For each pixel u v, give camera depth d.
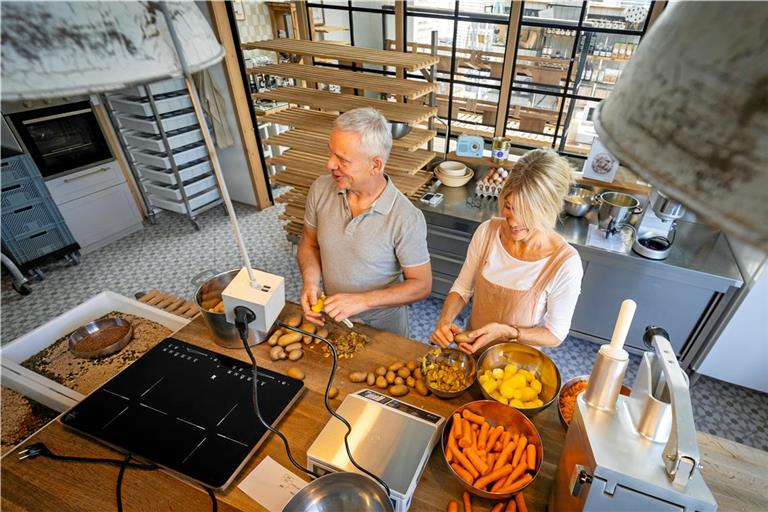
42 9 0.31
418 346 1.35
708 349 2.26
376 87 2.15
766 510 0.98
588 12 2.45
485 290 1.46
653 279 2.25
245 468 0.99
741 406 2.31
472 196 2.78
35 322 2.97
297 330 1.24
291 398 1.14
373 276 1.58
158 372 1.22
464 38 2.84
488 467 0.93
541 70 2.73
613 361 0.70
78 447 1.04
